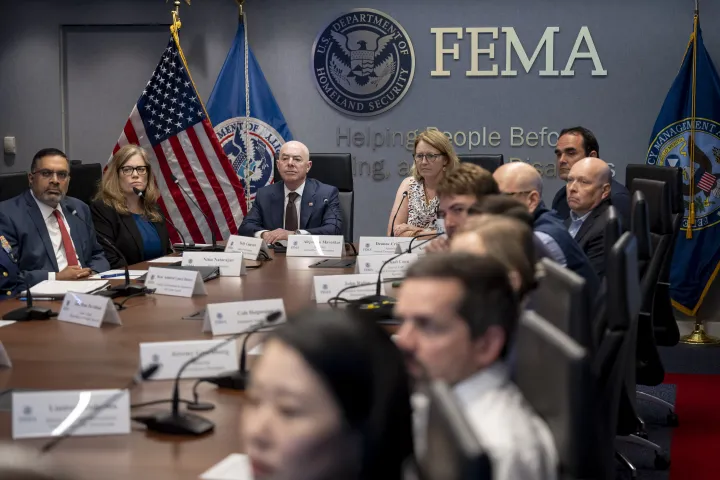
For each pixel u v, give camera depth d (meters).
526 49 6.41
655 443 3.92
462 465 0.81
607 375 2.08
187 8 6.63
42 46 6.75
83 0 6.70
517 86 6.43
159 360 2.15
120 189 4.72
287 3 6.55
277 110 6.54
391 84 6.52
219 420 1.85
